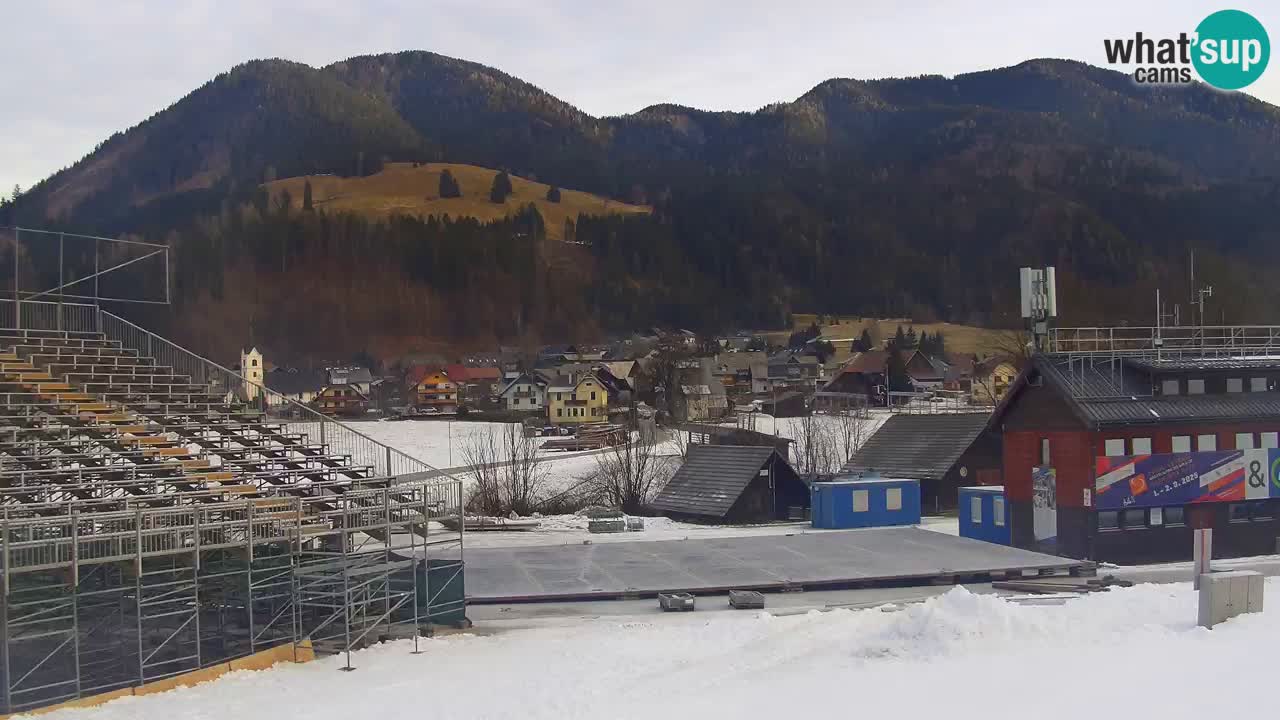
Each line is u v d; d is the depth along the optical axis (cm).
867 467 5675
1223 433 3778
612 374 15775
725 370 16362
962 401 13325
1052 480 3828
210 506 2375
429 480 5625
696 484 5353
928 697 1681
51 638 2419
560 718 1777
